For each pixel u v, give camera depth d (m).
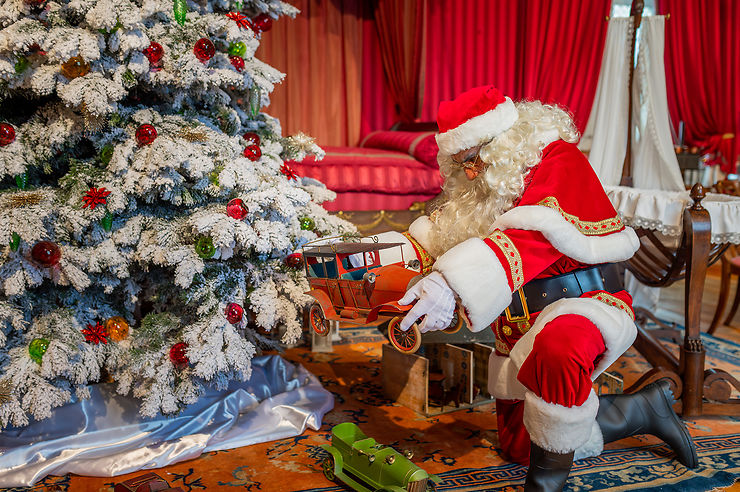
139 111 1.95
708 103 4.75
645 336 2.48
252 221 1.97
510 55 4.71
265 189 2.02
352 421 2.19
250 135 2.28
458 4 4.68
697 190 2.17
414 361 2.27
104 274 1.93
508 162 1.69
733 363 2.92
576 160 1.71
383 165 3.78
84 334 1.88
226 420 2.07
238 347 1.93
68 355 1.77
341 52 5.17
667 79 4.78
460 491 1.71
